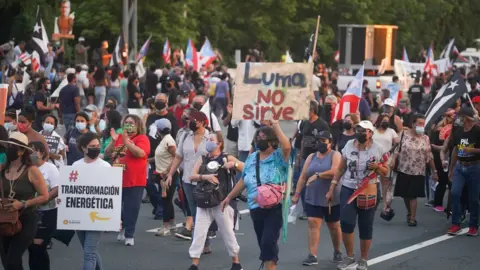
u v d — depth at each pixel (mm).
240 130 18328
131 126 13953
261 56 49781
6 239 10664
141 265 13258
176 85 31453
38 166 11266
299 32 64062
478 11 80688
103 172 11102
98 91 31406
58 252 14078
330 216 13383
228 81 36406
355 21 66812
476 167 15586
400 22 70750
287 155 11328
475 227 15906
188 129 14062
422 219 17641
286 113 11281
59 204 11117
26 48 39281
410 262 13891
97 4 52219
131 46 44969
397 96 28094
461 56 59250
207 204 12453
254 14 62500
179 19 54062
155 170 15430
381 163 12805
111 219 11125
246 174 11633
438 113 18391
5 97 12867
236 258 12797
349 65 52594
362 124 12703
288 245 14945
